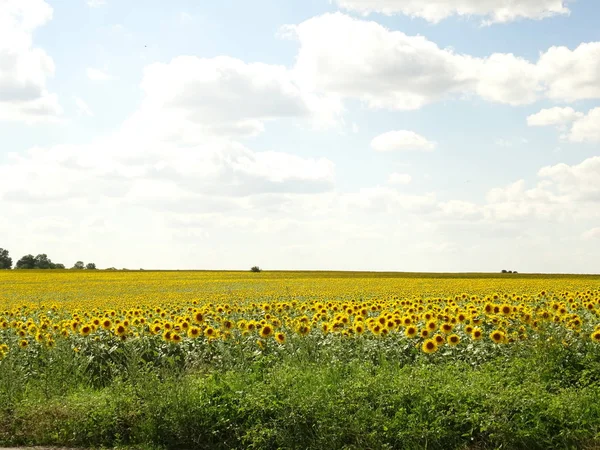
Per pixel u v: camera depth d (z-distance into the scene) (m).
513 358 11.83
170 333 13.23
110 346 14.01
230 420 9.27
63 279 67.62
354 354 12.80
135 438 9.28
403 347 13.06
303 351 12.62
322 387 9.75
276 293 36.50
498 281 54.38
